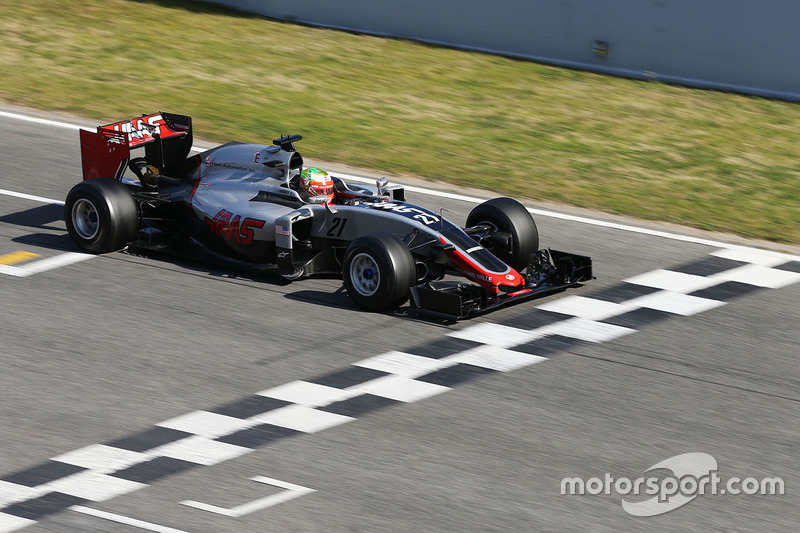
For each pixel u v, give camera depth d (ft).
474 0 230.89
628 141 188.75
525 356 106.22
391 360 104.53
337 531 77.46
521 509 80.79
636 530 78.48
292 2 252.21
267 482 83.61
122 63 218.59
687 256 138.21
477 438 90.63
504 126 194.18
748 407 97.81
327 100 203.62
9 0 260.01
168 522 78.23
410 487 83.30
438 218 119.85
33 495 81.61
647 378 102.78
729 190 167.84
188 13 256.52
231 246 126.41
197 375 101.14
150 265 128.16
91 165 136.56
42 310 114.93
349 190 128.16
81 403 95.61
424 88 212.84
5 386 98.32
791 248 143.64
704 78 212.43
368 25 245.24
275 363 103.76
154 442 89.40
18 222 141.18
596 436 91.61
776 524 79.66
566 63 224.74
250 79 213.05
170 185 137.49
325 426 92.02
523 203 157.17
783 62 203.82
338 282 124.57
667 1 210.38
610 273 131.03
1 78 205.77
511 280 116.26
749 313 119.85
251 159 130.11
